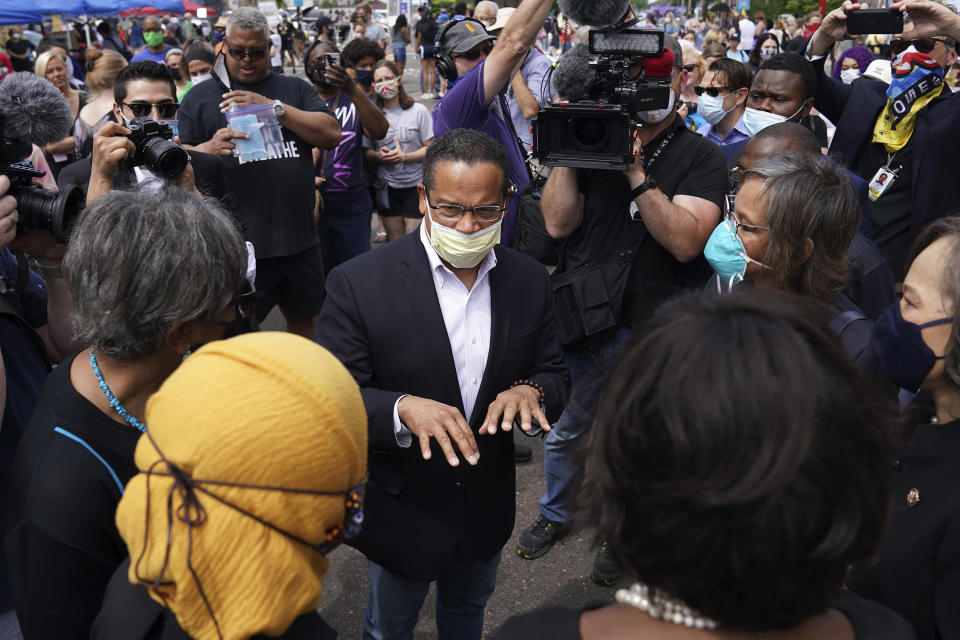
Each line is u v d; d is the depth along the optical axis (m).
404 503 2.02
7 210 1.64
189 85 6.56
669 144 2.75
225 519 0.84
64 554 1.23
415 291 1.95
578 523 0.94
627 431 0.77
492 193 1.83
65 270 1.29
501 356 2.00
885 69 5.09
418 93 17.67
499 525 2.12
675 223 2.54
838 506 0.72
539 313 2.08
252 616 0.85
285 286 4.16
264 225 3.84
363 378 1.95
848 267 2.08
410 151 5.78
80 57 13.70
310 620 1.01
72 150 5.03
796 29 15.31
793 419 0.70
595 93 2.45
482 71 3.15
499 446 2.08
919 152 3.51
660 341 0.77
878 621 0.87
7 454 1.66
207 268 1.29
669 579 0.76
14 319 1.76
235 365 0.88
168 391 0.90
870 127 3.73
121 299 1.24
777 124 2.76
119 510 0.93
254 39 3.74
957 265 1.35
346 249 5.20
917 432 1.39
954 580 1.24
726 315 0.76
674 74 2.75
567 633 0.84
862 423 0.74
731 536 0.71
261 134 3.69
